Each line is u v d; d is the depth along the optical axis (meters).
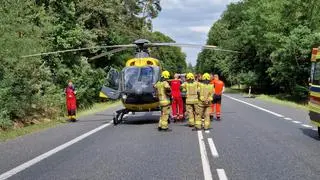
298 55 44.75
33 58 22.73
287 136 15.95
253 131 17.50
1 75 20.84
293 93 49.88
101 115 27.45
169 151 12.77
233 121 21.64
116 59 51.22
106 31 46.44
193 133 17.06
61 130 18.98
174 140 15.12
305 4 47.66
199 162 11.02
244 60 71.25
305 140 14.91
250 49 69.50
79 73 36.31
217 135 16.34
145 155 12.12
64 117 26.80
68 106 23.52
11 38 20.77
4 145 14.59
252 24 59.84
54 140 15.63
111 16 46.44
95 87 42.38
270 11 50.97
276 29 49.56
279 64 46.91
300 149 13.02
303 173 9.70
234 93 69.56
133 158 11.69
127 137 16.12
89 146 14.01
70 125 21.27
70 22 34.47
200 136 16.09
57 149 13.47
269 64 62.47
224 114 25.92
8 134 17.39
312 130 17.81
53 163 11.16
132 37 55.78
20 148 13.84
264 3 52.53
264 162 10.99
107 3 44.62
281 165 10.60
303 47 43.09
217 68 104.06
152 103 21.34
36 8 27.70
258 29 58.34
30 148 13.80
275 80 51.28
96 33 43.97
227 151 12.69
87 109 35.06
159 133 17.25
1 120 18.72
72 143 14.75
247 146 13.62
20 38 21.69
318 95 15.63
